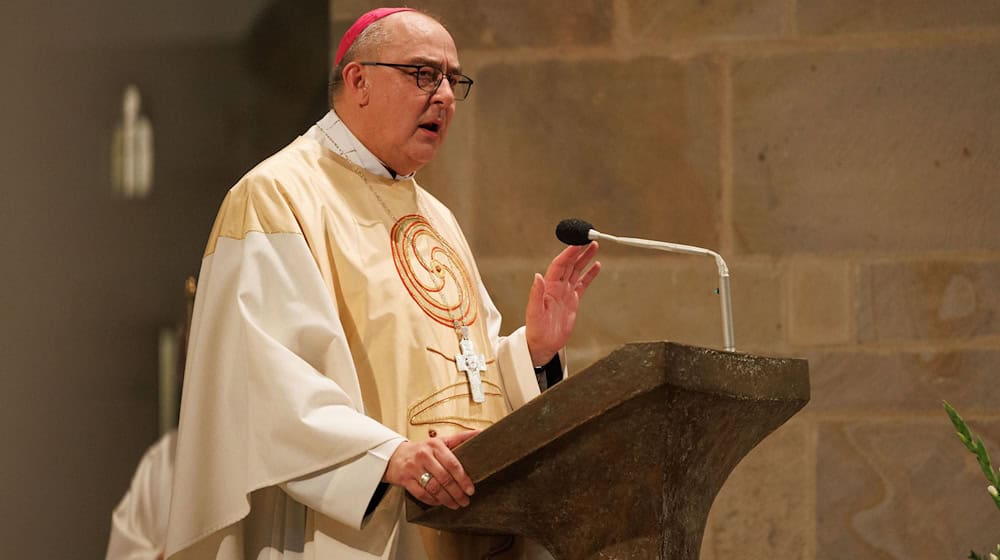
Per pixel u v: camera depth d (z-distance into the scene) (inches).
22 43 467.8
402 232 413.7
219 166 574.9
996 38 612.1
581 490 322.0
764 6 626.8
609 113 633.0
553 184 633.0
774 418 346.6
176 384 535.2
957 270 605.3
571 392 307.9
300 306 367.6
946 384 600.4
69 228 486.6
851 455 601.9
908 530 595.5
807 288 612.4
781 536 601.9
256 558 374.6
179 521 362.3
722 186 622.5
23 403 464.1
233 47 590.6
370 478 341.4
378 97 415.5
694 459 319.6
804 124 620.4
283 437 348.2
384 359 384.8
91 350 495.8
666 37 633.0
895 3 619.2
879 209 612.4
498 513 337.1
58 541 477.4
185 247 546.6
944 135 611.8
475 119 639.8
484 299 451.8
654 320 619.8
